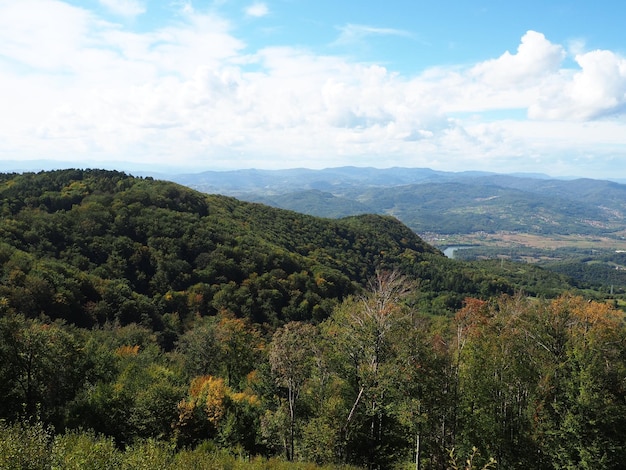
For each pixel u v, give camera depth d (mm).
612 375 19797
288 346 19625
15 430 11312
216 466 14148
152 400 21797
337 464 19328
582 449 18266
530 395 21062
